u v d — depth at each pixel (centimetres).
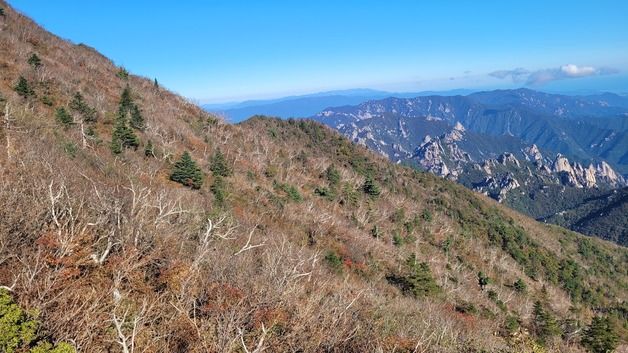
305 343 1215
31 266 1103
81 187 2161
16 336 798
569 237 11650
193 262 1544
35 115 4122
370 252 4784
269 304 1383
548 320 4006
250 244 2594
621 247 12531
